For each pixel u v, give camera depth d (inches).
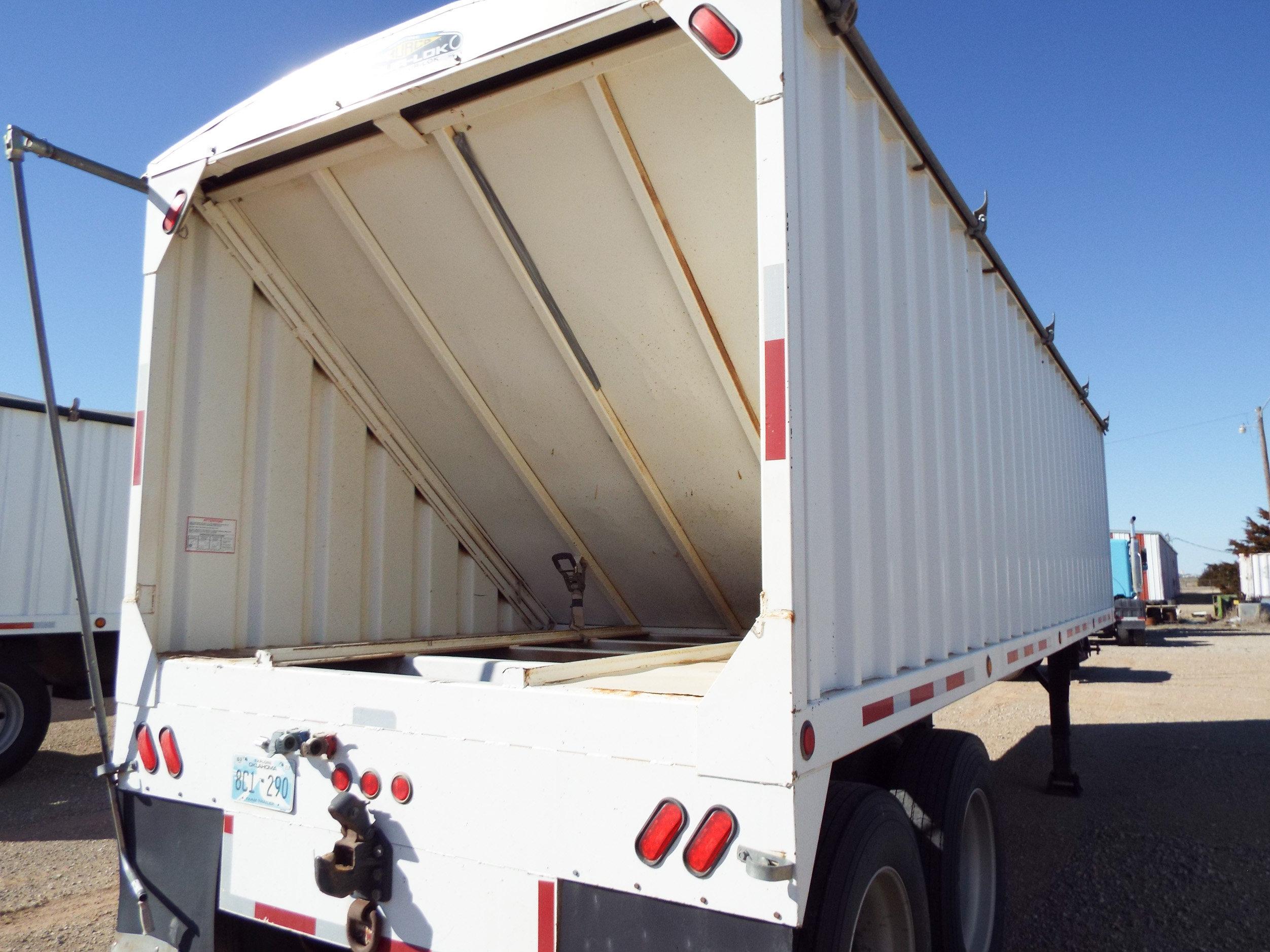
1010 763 291.0
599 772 72.8
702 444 139.3
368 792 85.4
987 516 144.2
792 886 63.6
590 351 131.5
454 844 79.6
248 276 130.3
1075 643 257.4
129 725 106.3
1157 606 1114.1
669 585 170.2
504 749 77.9
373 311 136.9
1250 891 171.9
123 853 102.8
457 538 167.3
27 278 95.2
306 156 112.8
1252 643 808.3
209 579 121.5
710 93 98.6
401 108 101.7
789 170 74.1
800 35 80.9
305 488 138.6
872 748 113.3
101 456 321.1
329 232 127.2
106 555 319.3
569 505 159.5
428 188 117.3
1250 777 267.7
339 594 142.9
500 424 148.6
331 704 89.4
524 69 97.3
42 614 297.4
